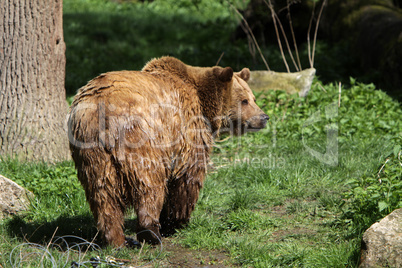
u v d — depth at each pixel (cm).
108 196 850
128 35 3334
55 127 1388
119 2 4878
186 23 3825
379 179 1027
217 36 3303
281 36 2975
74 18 3766
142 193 856
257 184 1275
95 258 842
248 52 2747
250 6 3027
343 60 2562
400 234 814
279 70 2505
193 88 1001
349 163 1352
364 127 1606
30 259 866
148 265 863
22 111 1357
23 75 1355
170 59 997
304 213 1107
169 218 1022
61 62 1409
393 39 2317
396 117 1705
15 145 1348
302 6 2944
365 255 802
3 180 1095
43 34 1362
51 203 1119
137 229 882
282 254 902
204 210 1156
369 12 2652
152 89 908
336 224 1012
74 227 1029
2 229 996
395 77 2195
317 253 879
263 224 1052
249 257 893
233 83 1078
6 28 1349
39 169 1296
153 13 4262
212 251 945
